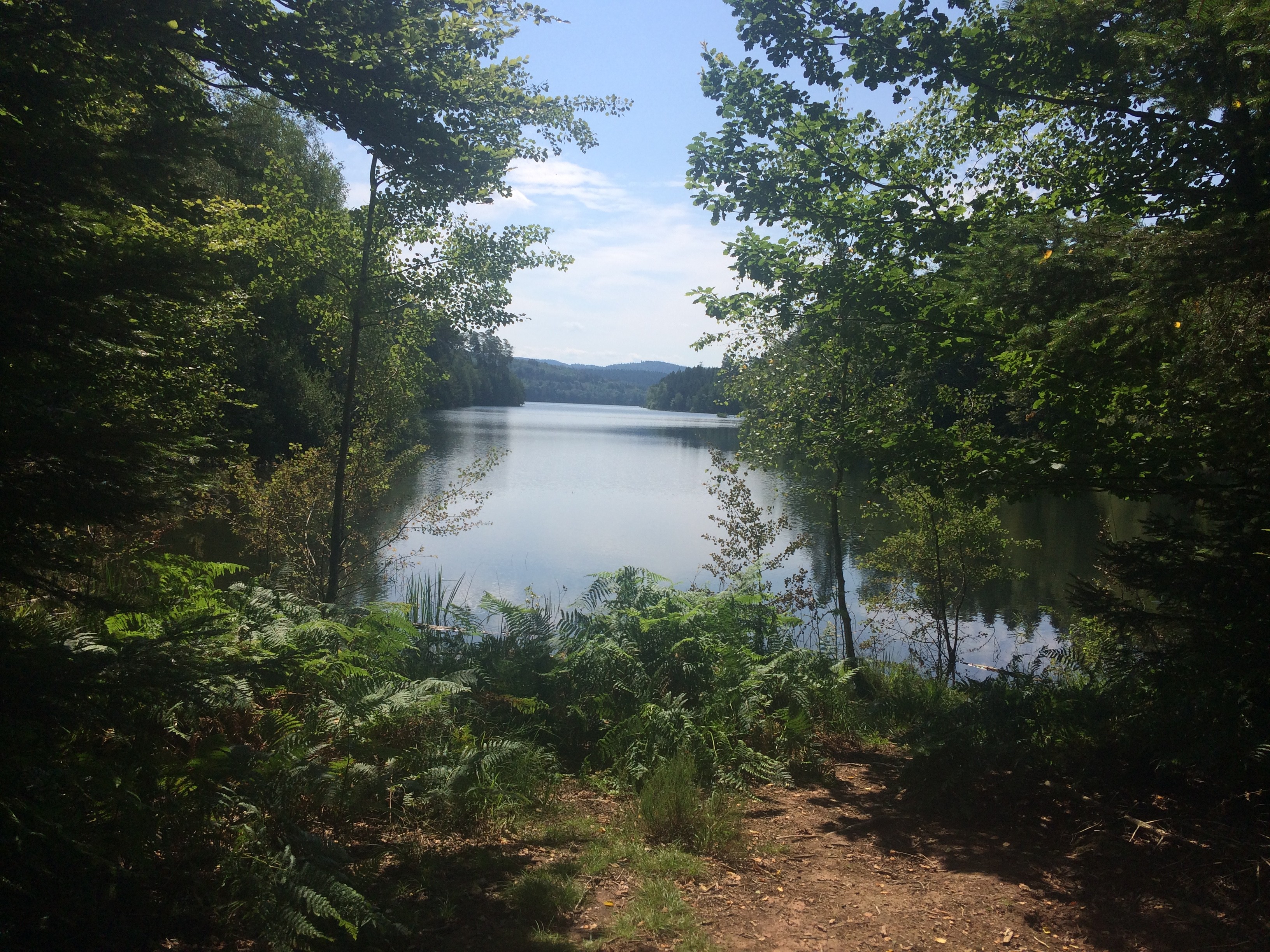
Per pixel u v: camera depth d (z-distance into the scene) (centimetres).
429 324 1045
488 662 655
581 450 5119
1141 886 369
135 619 466
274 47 428
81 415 295
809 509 2312
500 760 468
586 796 501
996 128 739
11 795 264
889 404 966
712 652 645
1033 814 455
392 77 464
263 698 488
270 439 2097
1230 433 421
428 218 922
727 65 707
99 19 315
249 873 311
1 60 300
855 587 1514
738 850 416
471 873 374
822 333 726
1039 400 595
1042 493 559
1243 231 369
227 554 1436
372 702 468
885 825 461
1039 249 441
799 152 714
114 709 280
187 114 357
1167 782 457
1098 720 510
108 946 275
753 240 749
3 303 275
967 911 354
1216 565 460
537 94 567
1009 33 611
